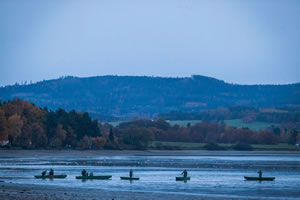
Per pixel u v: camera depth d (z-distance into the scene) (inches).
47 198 7623.0
